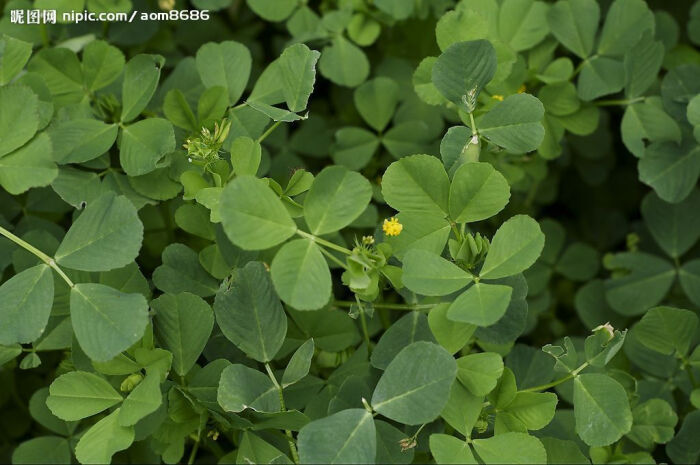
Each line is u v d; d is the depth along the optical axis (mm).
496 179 355
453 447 342
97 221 350
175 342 360
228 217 332
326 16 450
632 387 377
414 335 375
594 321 449
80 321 344
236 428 361
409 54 467
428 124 455
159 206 420
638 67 421
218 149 378
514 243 349
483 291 344
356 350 389
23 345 382
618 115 494
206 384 362
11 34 439
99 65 401
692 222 441
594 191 502
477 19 388
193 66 422
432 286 347
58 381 352
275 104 397
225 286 359
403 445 355
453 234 370
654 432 383
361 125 478
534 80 437
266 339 359
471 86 368
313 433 336
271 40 498
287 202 362
